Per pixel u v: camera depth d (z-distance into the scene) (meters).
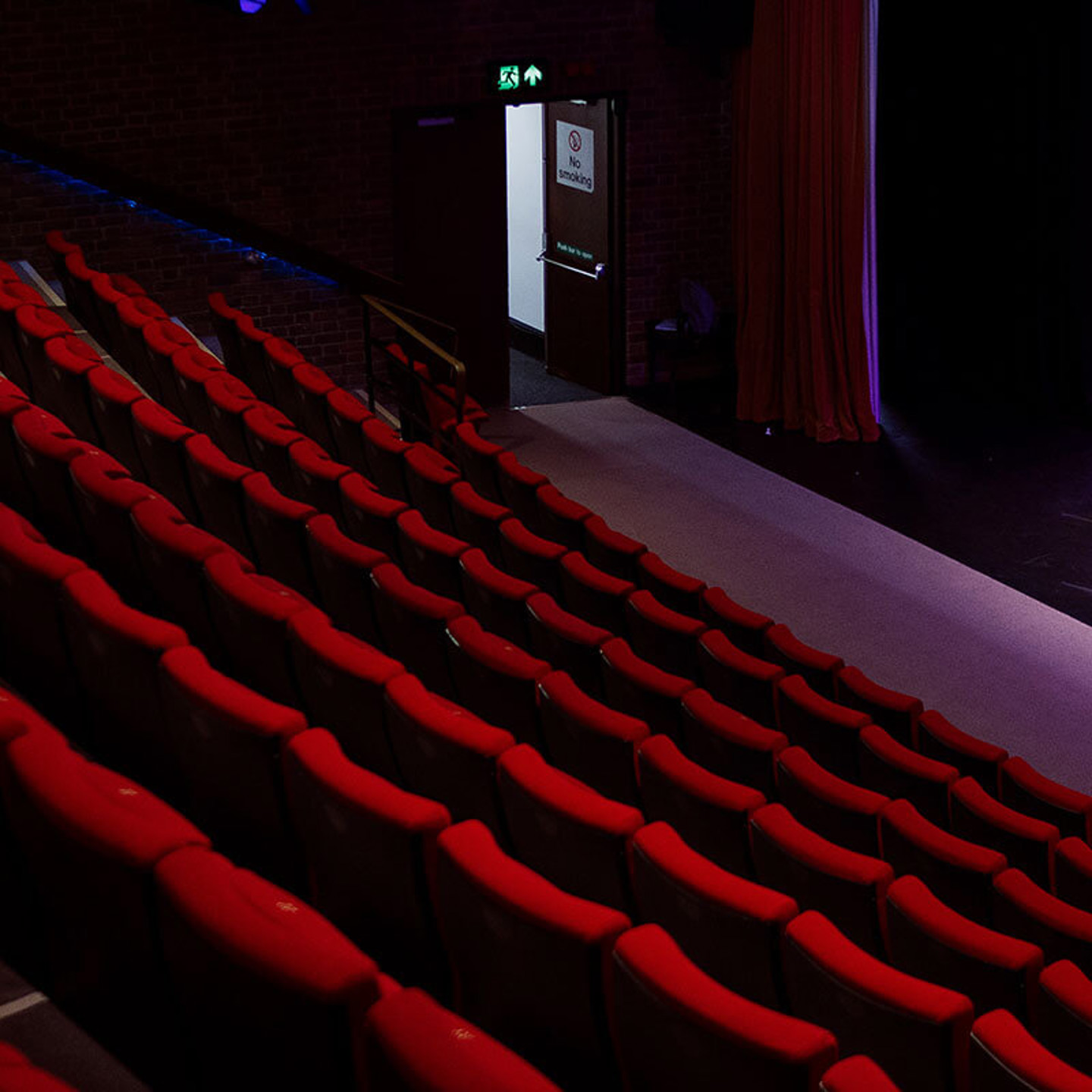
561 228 11.22
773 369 10.16
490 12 9.95
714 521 8.54
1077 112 9.45
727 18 9.91
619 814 2.79
